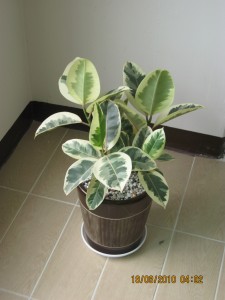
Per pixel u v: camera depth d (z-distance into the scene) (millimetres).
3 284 1396
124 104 1222
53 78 1787
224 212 1599
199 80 1595
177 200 1632
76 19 1560
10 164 1751
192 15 1427
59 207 1604
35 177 1702
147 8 1454
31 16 1604
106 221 1295
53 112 1920
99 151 1213
